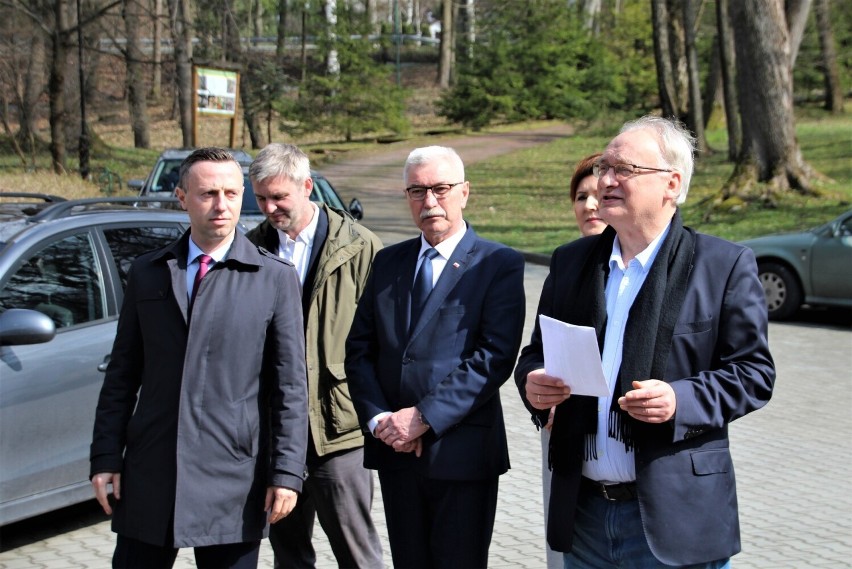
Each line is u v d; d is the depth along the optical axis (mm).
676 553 3049
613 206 3225
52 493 5387
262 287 3650
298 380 3686
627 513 3221
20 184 22797
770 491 6727
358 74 47469
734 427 8414
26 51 30609
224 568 3621
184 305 3568
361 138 48781
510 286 3930
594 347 2984
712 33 42812
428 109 57750
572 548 3365
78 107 33969
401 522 3967
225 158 3633
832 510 6344
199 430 3523
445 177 3926
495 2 51938
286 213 4539
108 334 5660
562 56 51688
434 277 3982
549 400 3188
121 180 27531
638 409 2977
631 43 51594
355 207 11961
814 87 48750
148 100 52562
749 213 21281
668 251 3182
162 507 3521
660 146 3209
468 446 3840
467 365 3818
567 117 51125
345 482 4484
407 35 73875
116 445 3643
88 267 5719
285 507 3586
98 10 27906
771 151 22031
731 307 3111
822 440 8016
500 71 50656
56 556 5371
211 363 3557
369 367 4020
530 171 35156
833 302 13148
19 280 5398
